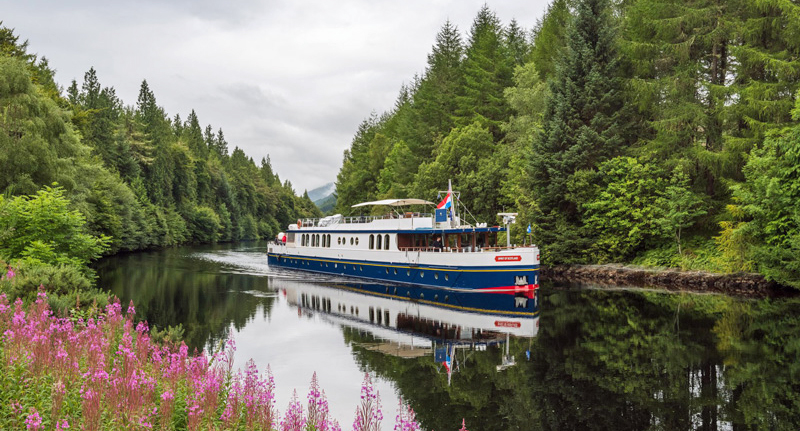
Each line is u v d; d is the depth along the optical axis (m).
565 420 11.55
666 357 16.34
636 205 37.31
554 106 42.31
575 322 21.88
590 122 40.25
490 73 60.25
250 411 7.84
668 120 36.56
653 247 37.88
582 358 16.39
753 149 30.28
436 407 12.35
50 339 9.09
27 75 32.31
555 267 40.78
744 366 15.23
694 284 32.47
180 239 85.75
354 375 14.65
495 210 47.94
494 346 17.94
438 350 17.41
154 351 9.91
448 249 31.55
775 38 34.72
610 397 12.93
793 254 26.36
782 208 27.55
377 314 23.69
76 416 7.02
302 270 43.38
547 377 14.55
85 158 52.66
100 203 50.25
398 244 34.44
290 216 159.00
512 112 58.72
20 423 6.66
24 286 13.88
